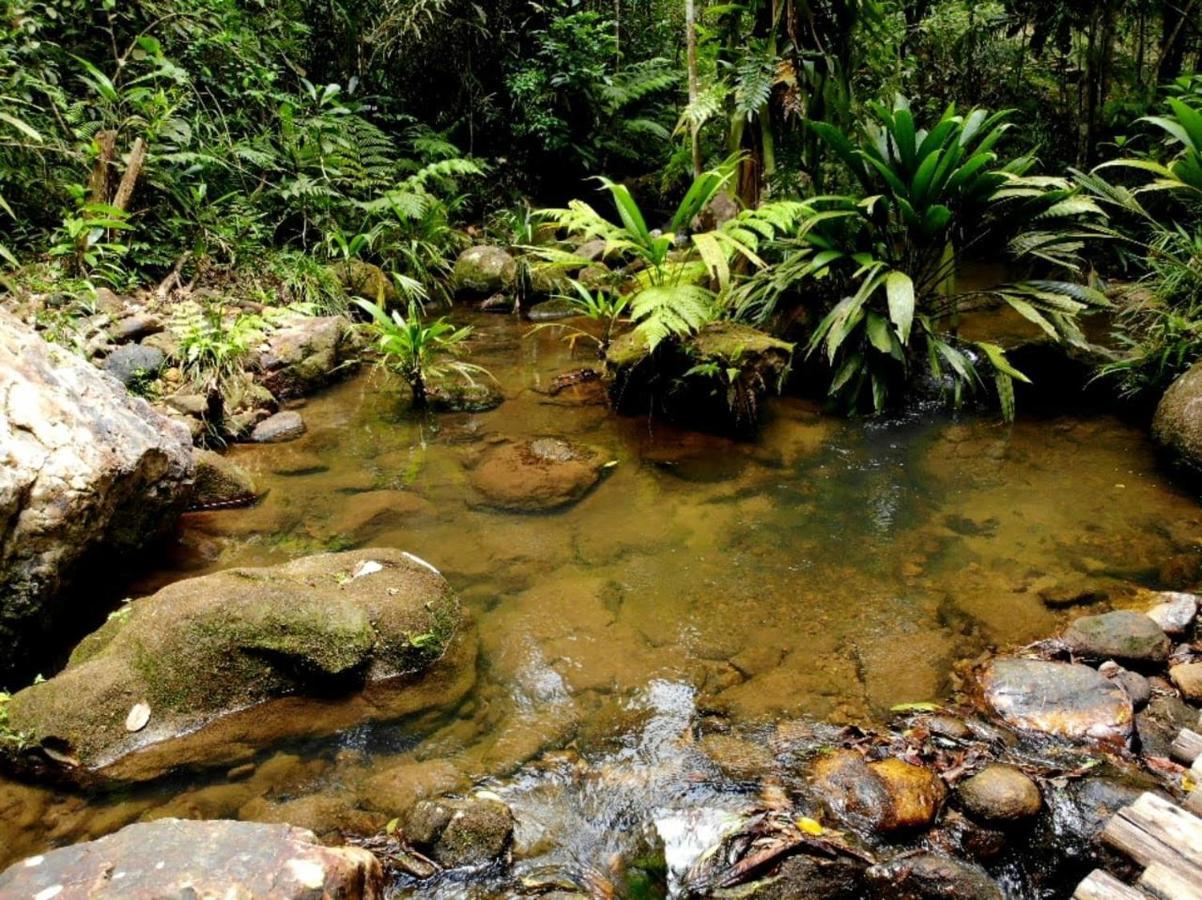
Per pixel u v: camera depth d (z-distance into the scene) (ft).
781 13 14.01
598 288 17.02
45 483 7.40
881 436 12.47
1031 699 7.08
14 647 7.39
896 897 5.46
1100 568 9.11
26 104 14.52
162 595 7.43
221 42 17.76
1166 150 17.99
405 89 24.26
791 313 14.39
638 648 8.01
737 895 5.54
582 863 5.80
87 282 13.03
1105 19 19.57
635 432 12.67
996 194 12.58
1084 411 12.94
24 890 4.49
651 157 27.35
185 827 4.97
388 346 13.03
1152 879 5.14
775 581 9.06
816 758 6.63
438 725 7.00
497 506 10.55
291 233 18.92
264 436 12.24
